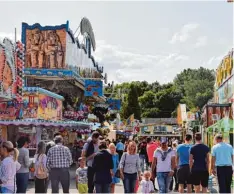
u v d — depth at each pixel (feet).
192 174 44.37
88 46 146.82
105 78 149.69
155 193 51.11
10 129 79.51
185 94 383.86
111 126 176.14
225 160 43.57
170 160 45.65
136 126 203.62
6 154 35.29
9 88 67.36
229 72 91.61
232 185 51.83
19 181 40.45
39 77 111.04
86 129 109.60
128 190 43.50
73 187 59.06
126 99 308.60
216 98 122.31
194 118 139.54
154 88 403.13
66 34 112.16
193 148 44.47
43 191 41.83
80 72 130.62
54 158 40.14
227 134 68.08
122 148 87.04
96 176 40.29
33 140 80.43
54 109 96.37
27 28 112.47
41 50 111.86
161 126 206.08
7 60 65.92
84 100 136.36
